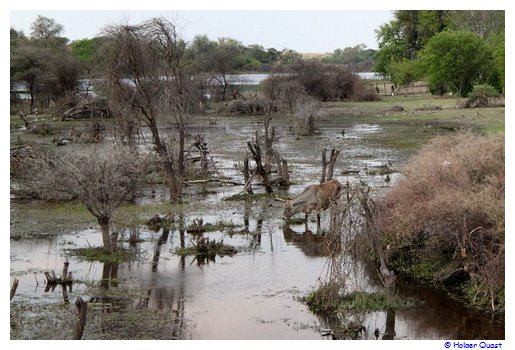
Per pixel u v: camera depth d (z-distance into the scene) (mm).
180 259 20891
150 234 23969
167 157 29125
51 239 23312
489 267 16656
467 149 21453
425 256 19359
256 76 149875
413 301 16953
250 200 29344
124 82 29156
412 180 20828
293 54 156250
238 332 14992
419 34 115875
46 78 77312
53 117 67250
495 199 17953
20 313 16125
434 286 18062
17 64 76875
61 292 17781
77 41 116750
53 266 20172
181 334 14820
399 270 19328
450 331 15102
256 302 16984
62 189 21734
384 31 120750
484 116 61000
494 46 85438
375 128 57781
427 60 85125
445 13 111312
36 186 29000
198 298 17297
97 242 22859
